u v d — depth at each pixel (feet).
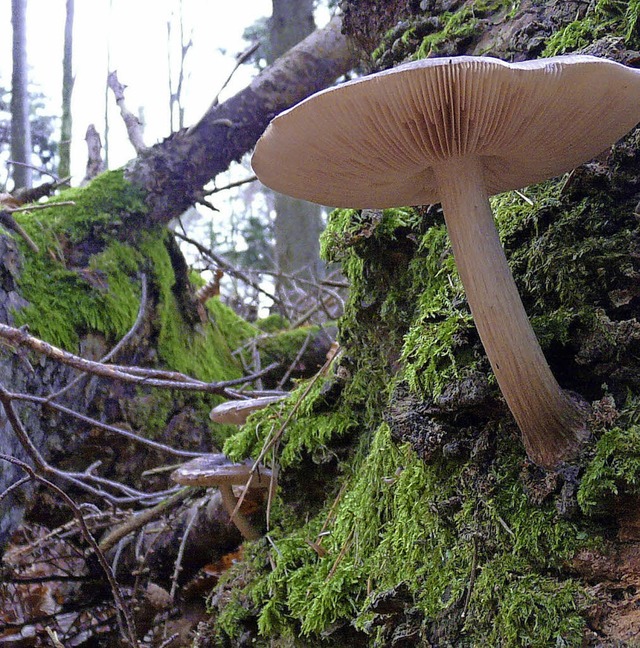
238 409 1.38
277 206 4.34
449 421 0.84
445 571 0.83
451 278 0.93
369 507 1.03
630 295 0.78
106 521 1.71
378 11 1.29
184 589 1.66
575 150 0.77
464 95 0.63
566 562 0.71
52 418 1.69
